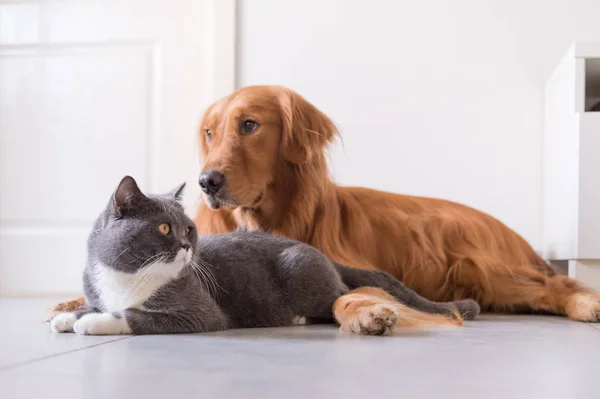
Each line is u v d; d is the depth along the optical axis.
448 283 2.44
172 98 3.47
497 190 3.21
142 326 1.58
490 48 3.24
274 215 2.31
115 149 3.51
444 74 3.26
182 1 3.46
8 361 1.21
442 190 3.24
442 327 1.85
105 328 1.56
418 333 1.69
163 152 3.47
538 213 3.18
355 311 1.68
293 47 3.34
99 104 3.53
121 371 1.11
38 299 3.19
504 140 3.21
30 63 3.57
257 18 3.36
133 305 1.63
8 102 3.58
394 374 1.11
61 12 3.56
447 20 3.26
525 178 3.20
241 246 1.89
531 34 3.22
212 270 1.79
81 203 3.52
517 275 2.43
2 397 0.92
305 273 1.86
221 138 2.28
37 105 3.56
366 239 2.42
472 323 2.00
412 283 2.43
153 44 3.50
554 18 3.21
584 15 3.20
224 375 1.08
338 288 1.92
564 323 2.04
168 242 1.61
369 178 3.28
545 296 2.32
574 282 2.36
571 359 1.29
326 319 1.92
